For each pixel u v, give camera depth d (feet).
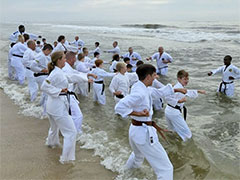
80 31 120.16
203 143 16.11
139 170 13.10
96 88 24.32
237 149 15.26
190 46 60.70
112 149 15.38
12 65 29.60
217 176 12.57
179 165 13.83
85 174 12.79
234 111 21.71
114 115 21.53
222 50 53.31
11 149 15.15
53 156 14.47
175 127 16.90
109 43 69.77
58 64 13.62
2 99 24.53
